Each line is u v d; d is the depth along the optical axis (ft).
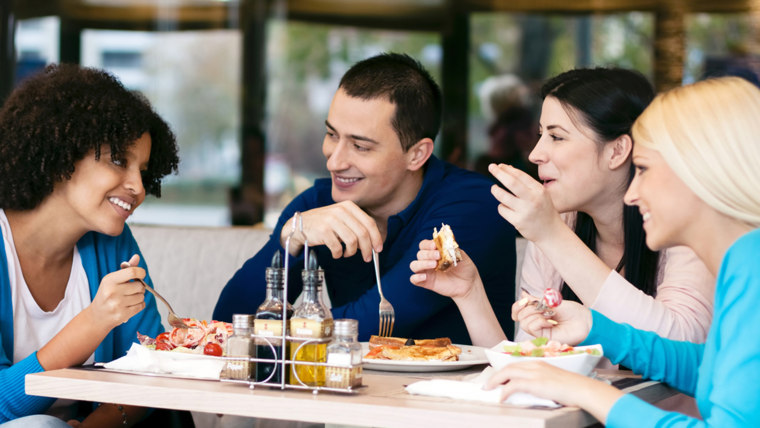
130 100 5.55
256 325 3.96
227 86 26.17
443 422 3.42
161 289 8.50
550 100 5.74
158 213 25.43
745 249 3.61
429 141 6.48
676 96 3.92
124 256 6.10
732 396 3.43
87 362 5.69
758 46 20.51
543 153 5.75
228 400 3.75
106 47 25.43
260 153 26.14
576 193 5.68
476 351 5.14
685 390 4.49
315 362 3.83
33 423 4.35
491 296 6.96
